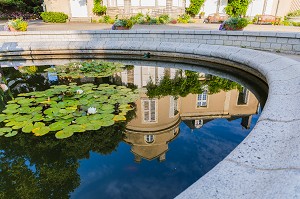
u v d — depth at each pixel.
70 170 1.93
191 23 14.80
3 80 4.75
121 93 3.69
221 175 1.28
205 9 16.69
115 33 7.98
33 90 3.98
